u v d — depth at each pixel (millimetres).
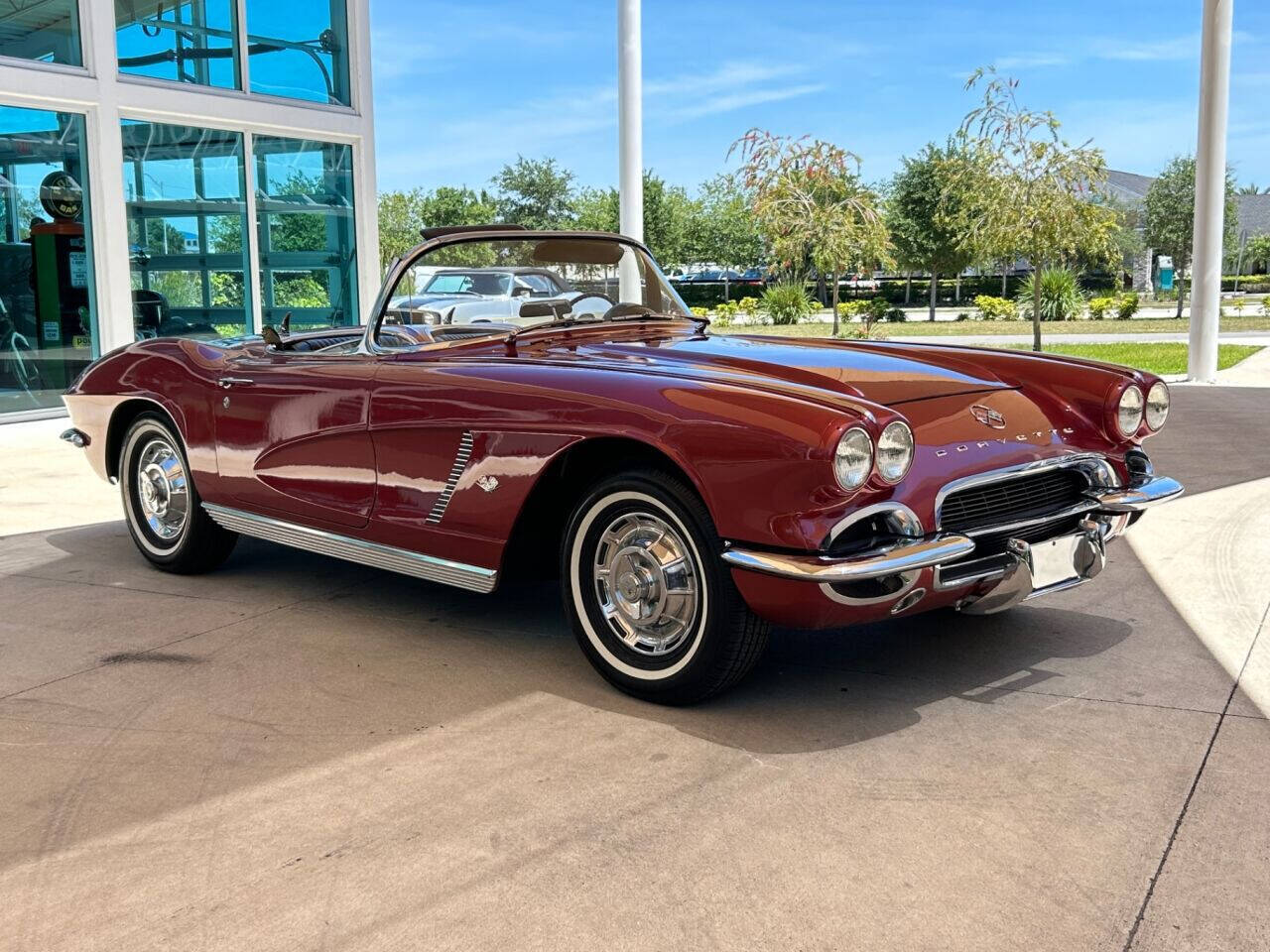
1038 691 3133
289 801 2531
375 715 3031
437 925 2035
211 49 9930
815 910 2064
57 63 8766
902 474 2740
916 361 3619
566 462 3152
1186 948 1932
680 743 2822
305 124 10688
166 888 2176
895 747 2777
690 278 49188
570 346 3633
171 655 3543
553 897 2121
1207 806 2438
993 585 3041
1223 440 7562
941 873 2188
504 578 3398
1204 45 11406
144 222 9578
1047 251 14375
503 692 3191
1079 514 3223
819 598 2707
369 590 4320
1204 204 11664
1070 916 2029
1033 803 2467
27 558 4855
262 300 10602
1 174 8555
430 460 3416
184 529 4473
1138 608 3900
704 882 2168
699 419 2795
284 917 2066
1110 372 3457
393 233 43312
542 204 40469
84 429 4855
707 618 2898
